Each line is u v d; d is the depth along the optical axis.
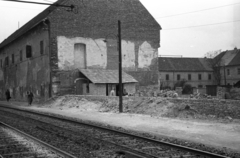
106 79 32.34
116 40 35.75
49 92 33.16
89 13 34.53
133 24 36.59
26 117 19.31
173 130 13.38
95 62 34.59
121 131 12.56
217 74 71.81
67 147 9.80
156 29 37.62
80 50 34.34
